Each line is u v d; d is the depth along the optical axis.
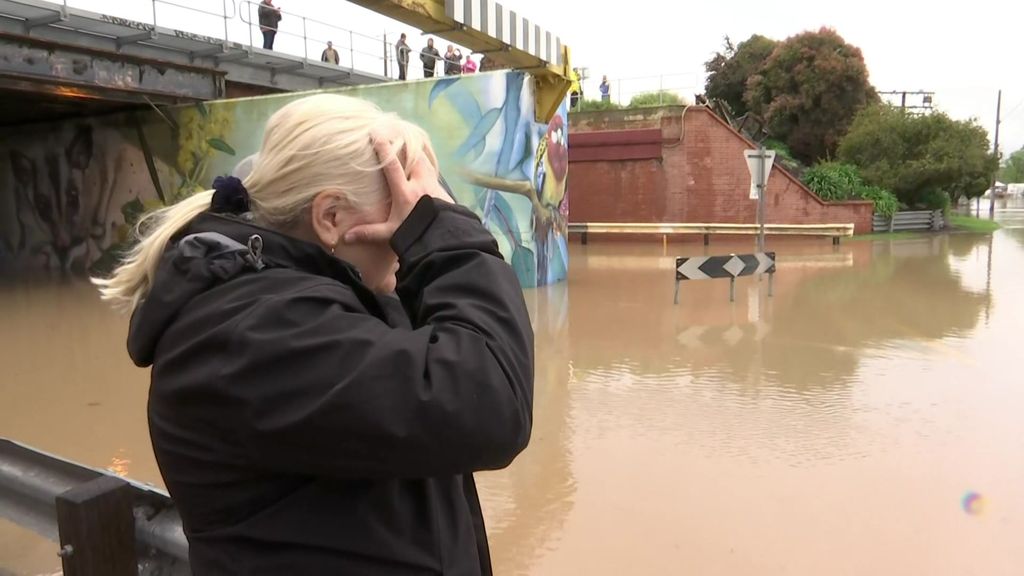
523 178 12.21
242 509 1.15
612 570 3.43
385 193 1.33
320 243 1.31
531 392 1.23
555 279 13.59
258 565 1.13
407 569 1.19
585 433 5.34
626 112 22.70
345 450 1.07
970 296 11.27
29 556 3.43
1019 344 7.96
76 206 16.33
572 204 23.44
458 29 10.30
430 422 1.07
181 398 1.12
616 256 18.31
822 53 30.45
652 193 22.39
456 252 1.29
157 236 1.30
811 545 3.63
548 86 13.10
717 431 5.31
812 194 22.36
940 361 7.27
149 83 13.63
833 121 30.80
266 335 1.08
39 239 17.12
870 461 4.68
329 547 1.14
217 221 1.25
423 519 1.24
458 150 11.86
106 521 1.85
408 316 1.33
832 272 14.45
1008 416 5.52
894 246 20.30
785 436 5.17
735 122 29.67
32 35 13.29
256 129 13.77
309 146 1.27
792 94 31.39
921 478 4.41
